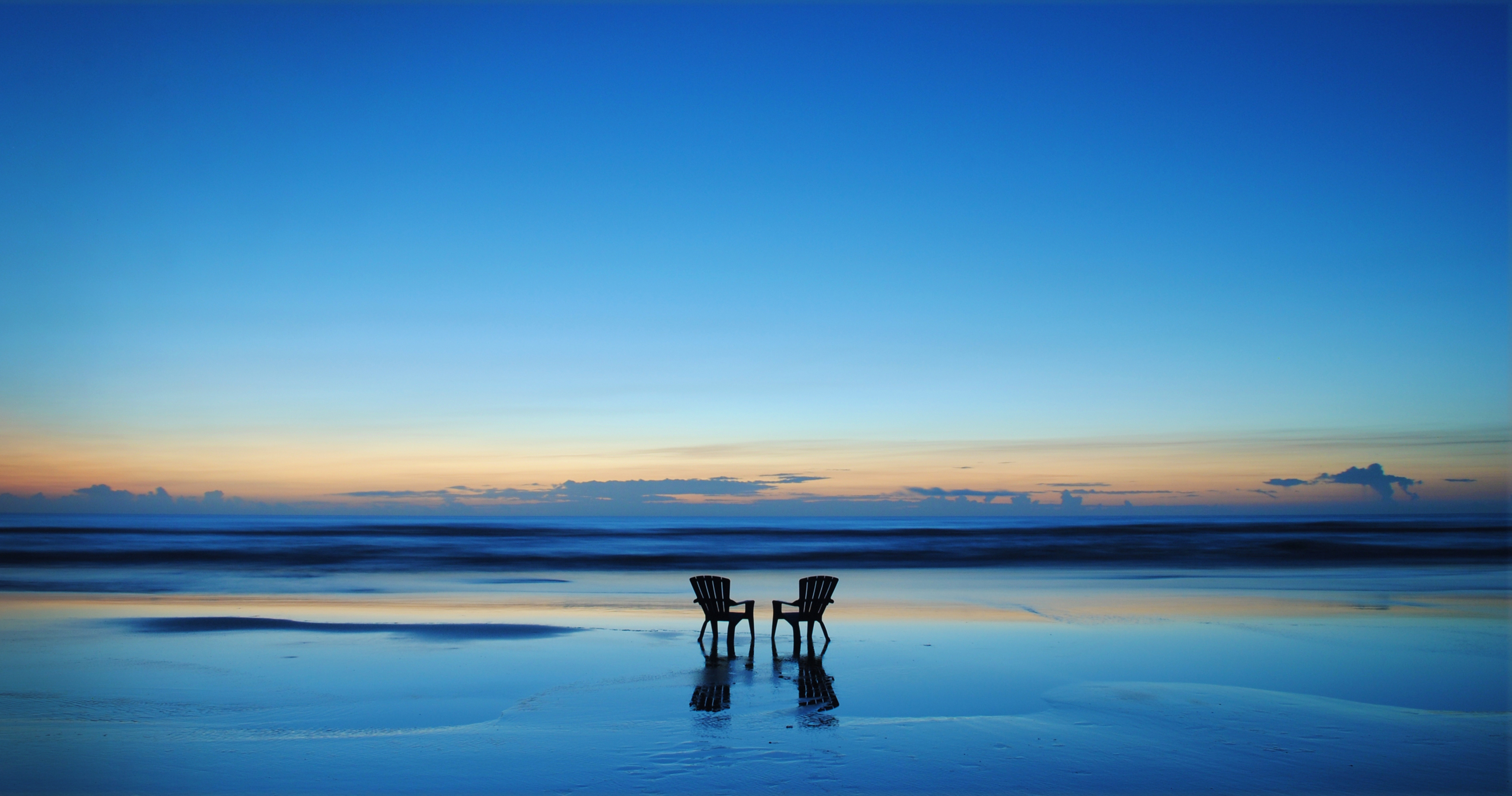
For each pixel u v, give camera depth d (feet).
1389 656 28.96
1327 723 20.17
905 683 24.50
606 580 59.72
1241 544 100.48
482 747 18.11
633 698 22.67
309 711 21.70
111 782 15.99
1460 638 32.71
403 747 18.19
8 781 16.05
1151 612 40.42
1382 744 18.45
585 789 15.53
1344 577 59.57
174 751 17.93
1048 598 46.88
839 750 17.84
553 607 42.60
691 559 82.33
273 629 34.55
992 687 24.00
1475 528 147.84
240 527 203.62
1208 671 26.35
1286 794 15.37
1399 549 89.15
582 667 27.09
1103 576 62.75
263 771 16.62
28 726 20.10
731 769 16.63
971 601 45.37
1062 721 20.29
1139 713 21.08
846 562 79.77
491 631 34.19
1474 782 16.07
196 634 33.22
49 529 169.99
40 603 43.42
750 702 22.21
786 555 86.43
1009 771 16.55
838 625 36.17
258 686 24.49
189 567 68.95
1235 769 16.78
